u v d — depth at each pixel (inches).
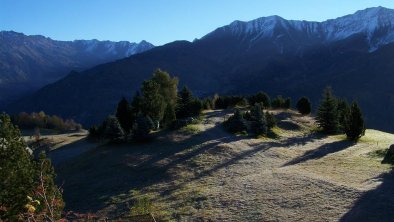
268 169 1301.7
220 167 1371.8
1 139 639.8
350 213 842.2
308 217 851.4
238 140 1758.1
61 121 4618.6
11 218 560.4
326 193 967.6
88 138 2667.3
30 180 605.9
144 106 2225.6
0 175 603.8
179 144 1744.6
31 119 4421.8
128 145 1860.2
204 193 1097.4
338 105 2287.2
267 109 2669.8
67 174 1616.6
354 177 1085.8
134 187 1288.1
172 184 1256.2
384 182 1006.4
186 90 2491.4
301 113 2500.0
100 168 1581.0
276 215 882.8
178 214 973.2
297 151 1574.8
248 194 1034.7
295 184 1059.9
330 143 1707.7
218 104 2886.3
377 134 2034.9
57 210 512.4
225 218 908.0
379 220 791.7
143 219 952.9
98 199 1224.2
